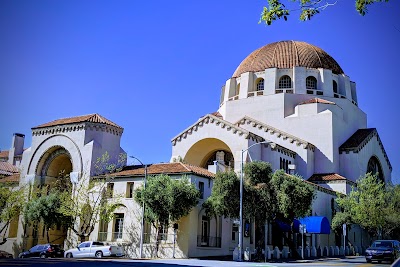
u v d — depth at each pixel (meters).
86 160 48.50
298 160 56.47
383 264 31.56
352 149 58.94
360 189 53.78
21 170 54.06
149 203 37.88
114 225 43.81
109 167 46.91
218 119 53.25
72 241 45.44
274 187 37.81
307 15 13.58
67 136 51.03
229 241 43.19
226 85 69.69
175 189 37.47
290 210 37.38
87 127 49.97
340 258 42.88
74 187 47.75
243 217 37.69
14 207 49.72
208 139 54.12
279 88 64.06
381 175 68.88
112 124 51.69
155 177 39.69
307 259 40.16
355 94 70.38
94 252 37.72
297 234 47.88
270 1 13.63
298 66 63.84
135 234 41.66
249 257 36.84
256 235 45.38
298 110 60.59
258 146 52.44
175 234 38.91
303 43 71.31
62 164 54.62
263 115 62.28
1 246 51.31
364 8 13.25
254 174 38.62
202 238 40.34
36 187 51.38
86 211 44.19
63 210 43.28
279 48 68.94
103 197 44.12
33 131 54.22
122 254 38.59
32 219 45.19
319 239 51.06
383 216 51.62
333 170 57.03
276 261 35.91
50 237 50.66
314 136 58.84
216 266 25.23
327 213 51.94
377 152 67.44
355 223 51.12
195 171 41.78
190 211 38.62
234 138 51.53
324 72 64.38
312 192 38.41
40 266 22.84
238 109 64.38
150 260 32.75
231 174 38.09
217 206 37.12
